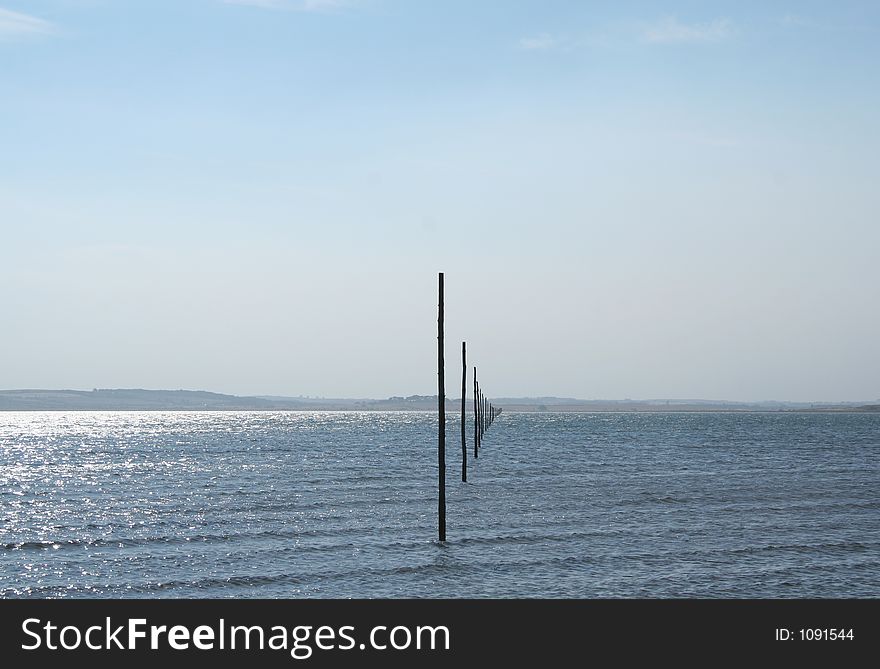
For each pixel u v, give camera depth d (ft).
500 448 362.12
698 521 143.02
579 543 122.11
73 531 134.41
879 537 127.95
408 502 168.35
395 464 266.77
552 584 99.55
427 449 352.08
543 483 207.31
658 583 100.07
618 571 105.40
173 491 189.88
